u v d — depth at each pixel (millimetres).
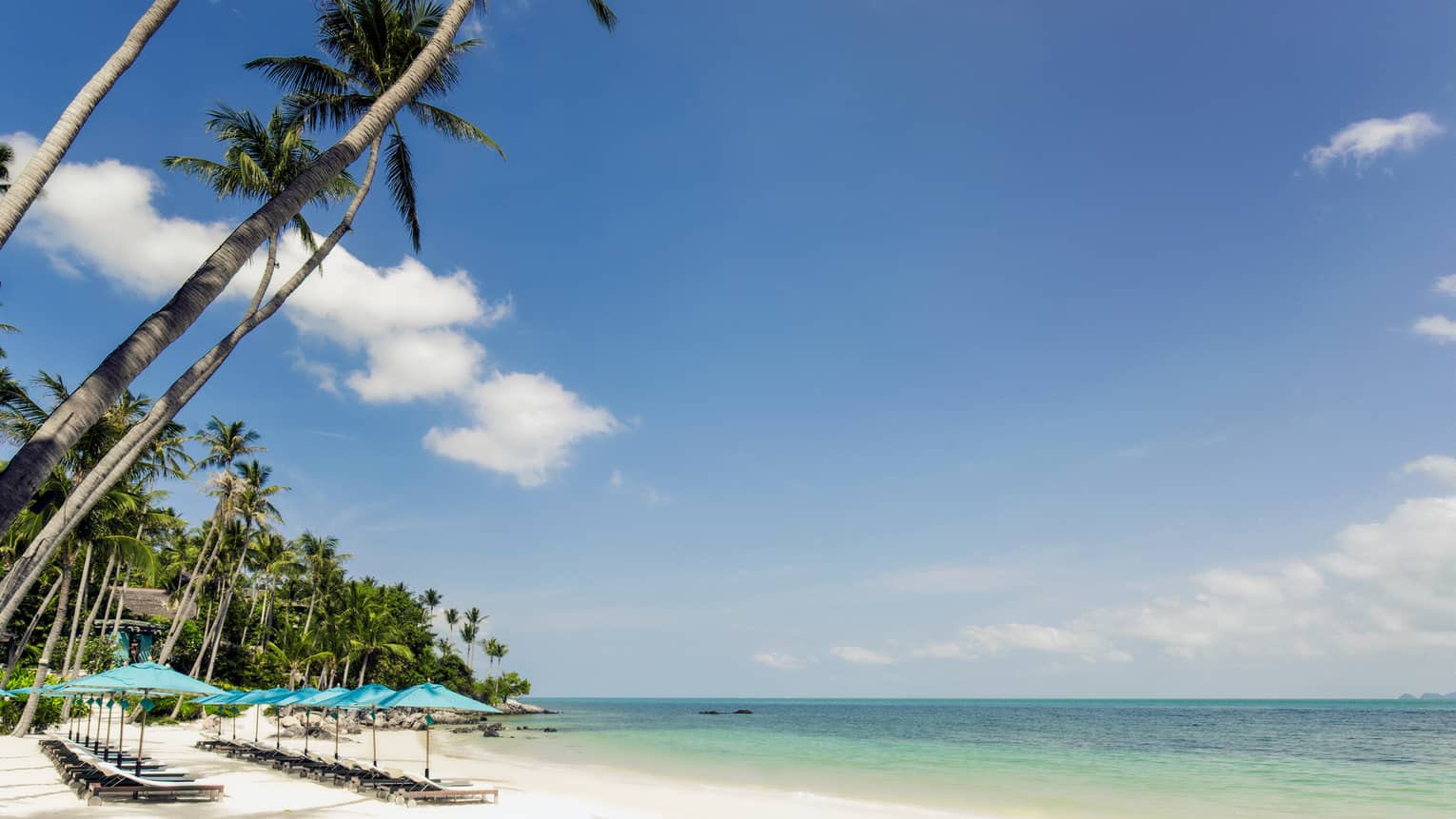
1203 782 30047
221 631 52312
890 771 33438
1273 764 38156
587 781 26969
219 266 6867
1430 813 22109
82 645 34656
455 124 16656
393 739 50062
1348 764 38281
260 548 52906
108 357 6117
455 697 18203
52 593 31703
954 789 27359
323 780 19156
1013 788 27797
